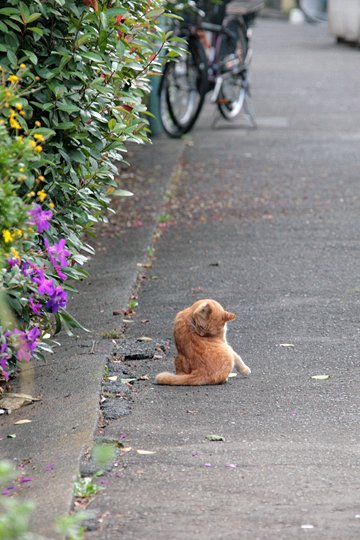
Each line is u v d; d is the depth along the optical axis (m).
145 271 15.27
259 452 8.74
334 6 51.75
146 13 11.79
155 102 26.31
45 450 8.73
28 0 10.33
